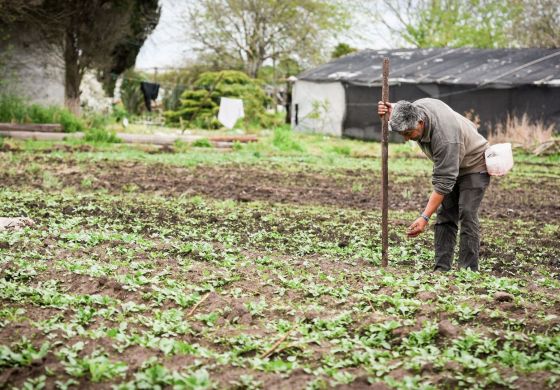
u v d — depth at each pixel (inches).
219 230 423.5
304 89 1651.1
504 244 423.8
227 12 2112.5
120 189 613.9
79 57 1374.3
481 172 320.8
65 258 322.0
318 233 430.3
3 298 255.9
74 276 289.4
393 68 1568.7
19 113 1172.5
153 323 235.3
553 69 1397.6
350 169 891.4
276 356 215.3
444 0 2148.1
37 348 207.3
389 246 401.4
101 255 334.3
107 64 1465.3
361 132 1535.4
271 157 1008.9
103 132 1095.0
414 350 213.6
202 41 2150.6
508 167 315.9
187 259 333.7
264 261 334.6
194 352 211.3
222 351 218.8
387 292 278.5
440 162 309.0
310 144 1305.4
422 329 228.7
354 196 637.3
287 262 336.5
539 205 619.8
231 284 289.6
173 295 267.9
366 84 1517.0
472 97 1408.7
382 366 200.4
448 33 2121.1
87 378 187.2
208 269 313.3
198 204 531.8
